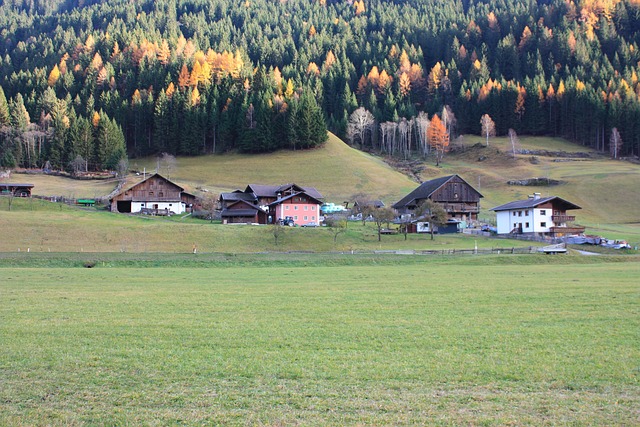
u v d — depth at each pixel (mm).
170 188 121438
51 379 14758
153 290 32812
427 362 16062
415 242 87062
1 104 188875
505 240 89125
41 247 74125
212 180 164625
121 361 16359
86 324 21703
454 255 62750
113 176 164250
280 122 192625
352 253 64062
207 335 19656
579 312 23500
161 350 17562
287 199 108188
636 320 21578
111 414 12352
